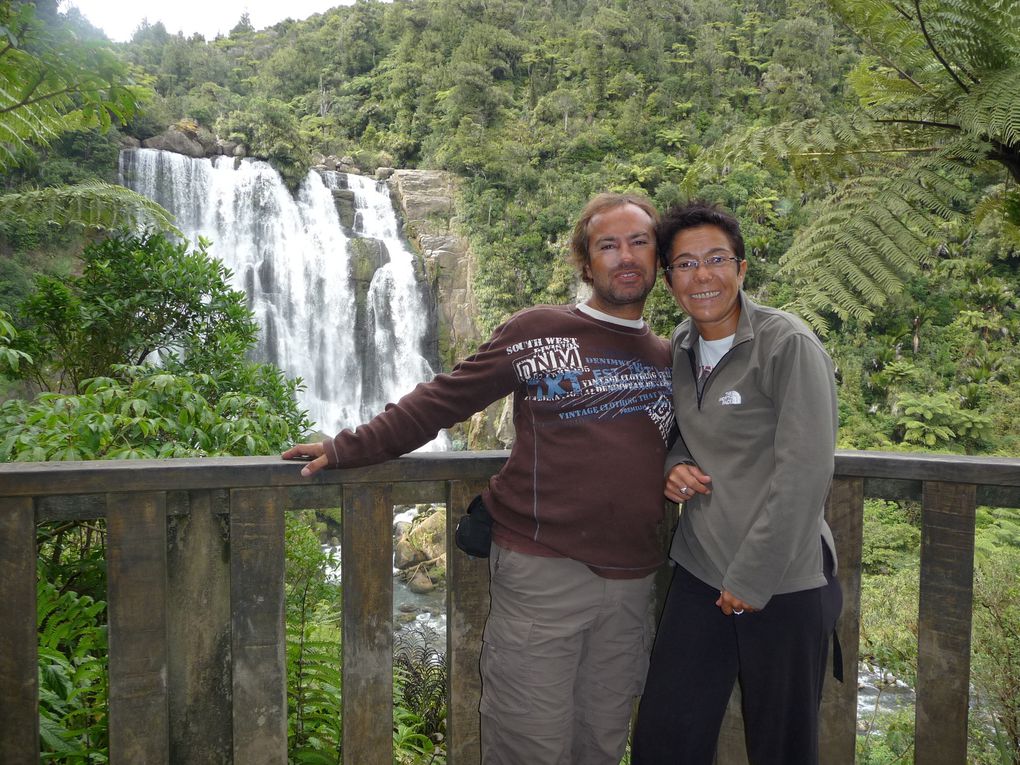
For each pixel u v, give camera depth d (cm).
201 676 156
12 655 142
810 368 139
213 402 513
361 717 164
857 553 168
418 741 316
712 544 149
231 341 547
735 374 150
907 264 328
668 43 7231
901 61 387
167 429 322
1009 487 153
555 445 157
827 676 172
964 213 336
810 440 134
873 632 457
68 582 282
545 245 4169
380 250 3462
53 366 554
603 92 6222
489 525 164
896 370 3250
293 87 7119
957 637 158
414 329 3497
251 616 154
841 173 399
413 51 6738
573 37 7244
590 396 157
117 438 321
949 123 356
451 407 158
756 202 4081
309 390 3112
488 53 6619
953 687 159
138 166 3178
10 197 579
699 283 152
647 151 5634
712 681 154
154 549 147
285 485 154
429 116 5731
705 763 155
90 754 185
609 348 161
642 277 160
